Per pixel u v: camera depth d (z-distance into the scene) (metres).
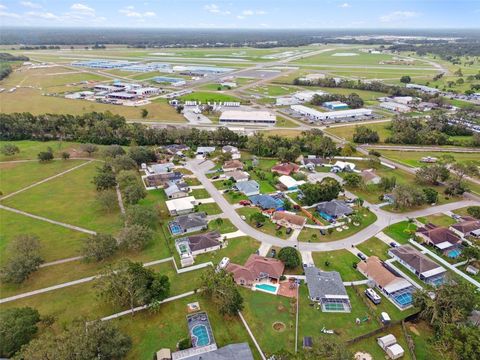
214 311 66.81
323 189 107.56
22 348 51.75
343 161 145.38
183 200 107.38
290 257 77.50
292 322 64.25
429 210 106.12
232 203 108.44
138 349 58.31
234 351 55.53
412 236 92.25
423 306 64.69
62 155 141.88
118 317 64.88
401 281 73.25
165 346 59.06
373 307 68.44
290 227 95.19
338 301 68.81
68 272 77.19
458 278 70.62
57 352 48.94
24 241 78.56
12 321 56.66
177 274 77.00
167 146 159.25
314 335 61.50
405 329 63.09
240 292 71.88
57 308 66.81
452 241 87.81
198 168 135.75
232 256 83.25
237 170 133.62
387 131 187.62
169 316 65.44
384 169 137.12
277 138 157.38
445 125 186.25
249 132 182.38
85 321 58.62
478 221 95.88
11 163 137.75
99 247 78.50
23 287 72.50
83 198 110.81
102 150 143.50
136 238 82.56
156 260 81.88
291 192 117.25
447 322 59.94
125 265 68.81
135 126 168.88
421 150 161.25
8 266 72.19
